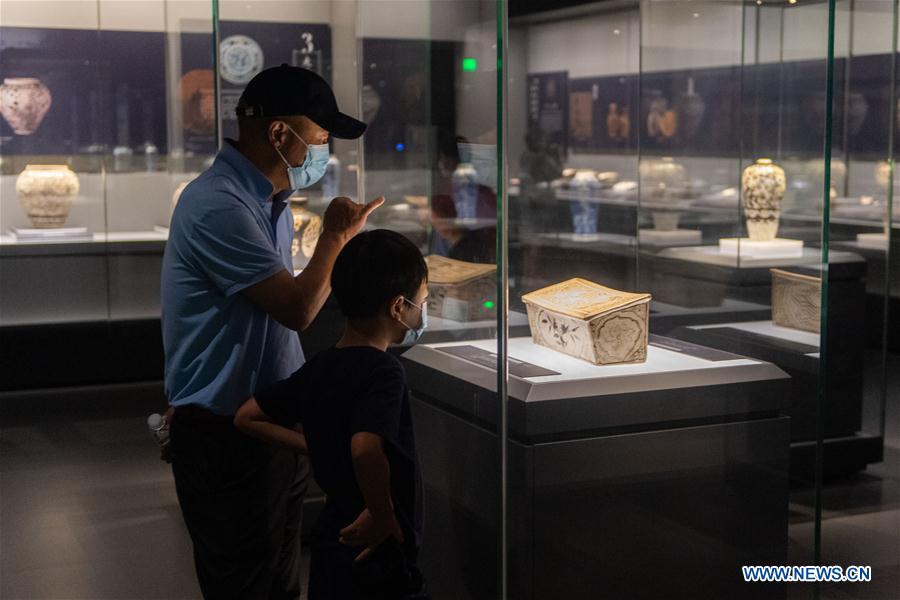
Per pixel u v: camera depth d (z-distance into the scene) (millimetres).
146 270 6344
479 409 1762
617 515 2137
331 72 2678
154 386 6301
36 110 6234
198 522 2074
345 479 1801
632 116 8586
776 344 2223
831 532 3729
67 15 6207
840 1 4648
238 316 1996
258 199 2018
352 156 2668
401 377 1792
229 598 2082
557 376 2105
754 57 3053
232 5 2738
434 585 1960
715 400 2137
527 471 2082
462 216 1817
